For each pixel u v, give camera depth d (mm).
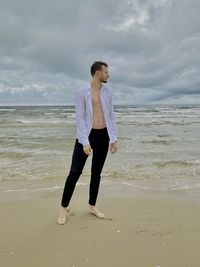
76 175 3719
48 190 5637
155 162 8406
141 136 15258
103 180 6461
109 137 3752
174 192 5520
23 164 8117
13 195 5258
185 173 7176
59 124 23859
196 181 6422
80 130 3555
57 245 3098
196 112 49719
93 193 3998
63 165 7984
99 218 3912
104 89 3709
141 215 4090
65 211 3844
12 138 13938
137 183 6230
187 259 2760
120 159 8922
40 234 3387
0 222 3801
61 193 5426
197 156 9477
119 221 3799
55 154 9664
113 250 2965
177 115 40062
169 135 15766
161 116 37656
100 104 3676
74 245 3090
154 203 4746
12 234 3400
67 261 2764
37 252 2951
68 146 11438
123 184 6117
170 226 3625
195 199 5031
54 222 3766
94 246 3057
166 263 2691
